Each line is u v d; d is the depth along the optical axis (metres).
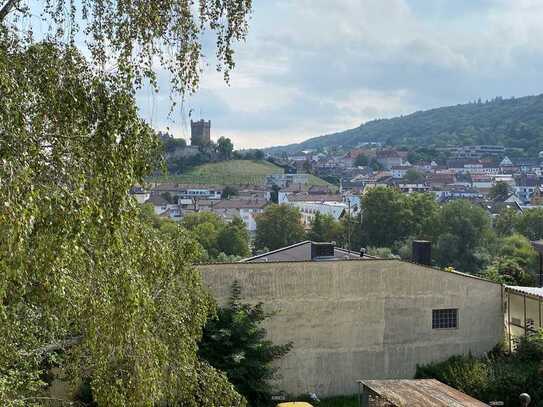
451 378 25.08
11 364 9.54
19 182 6.33
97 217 7.33
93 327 8.73
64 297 8.26
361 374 26.84
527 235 113.12
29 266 7.05
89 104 8.05
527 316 27.98
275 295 25.77
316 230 106.88
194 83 10.28
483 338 28.42
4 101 6.71
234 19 10.33
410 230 99.62
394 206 100.00
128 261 8.76
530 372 24.27
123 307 8.57
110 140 7.83
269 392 23.11
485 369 24.88
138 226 9.70
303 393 26.11
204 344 21.88
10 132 6.68
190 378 11.44
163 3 9.78
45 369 12.21
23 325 9.71
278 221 111.44
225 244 100.75
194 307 12.25
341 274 26.59
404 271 27.44
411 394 18.61
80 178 7.33
